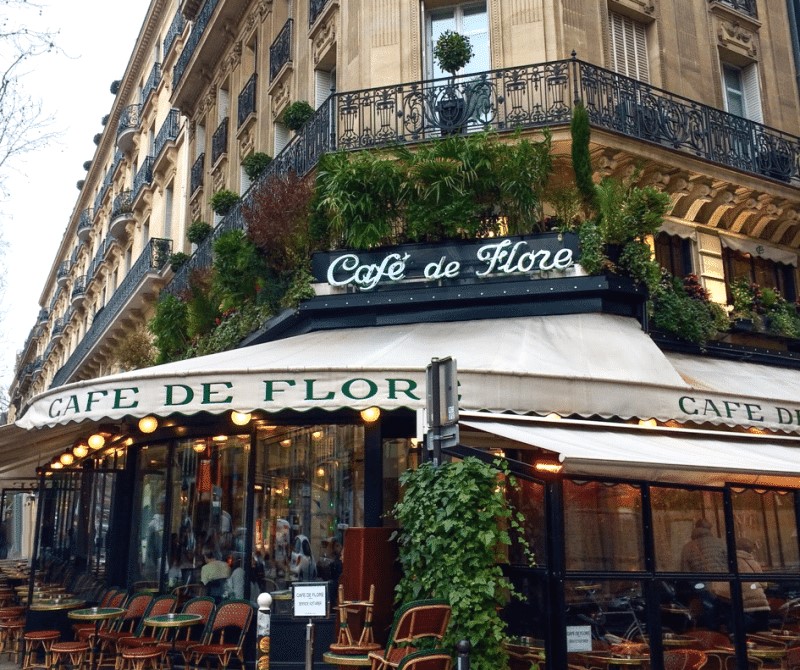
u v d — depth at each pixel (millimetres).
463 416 6555
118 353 19688
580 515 6484
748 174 12000
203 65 21406
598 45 11930
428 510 6301
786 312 12523
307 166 12180
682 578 6703
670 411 8453
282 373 7934
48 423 8875
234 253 11891
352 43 12633
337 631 8078
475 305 10352
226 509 10359
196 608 9461
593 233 10062
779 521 7438
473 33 12289
